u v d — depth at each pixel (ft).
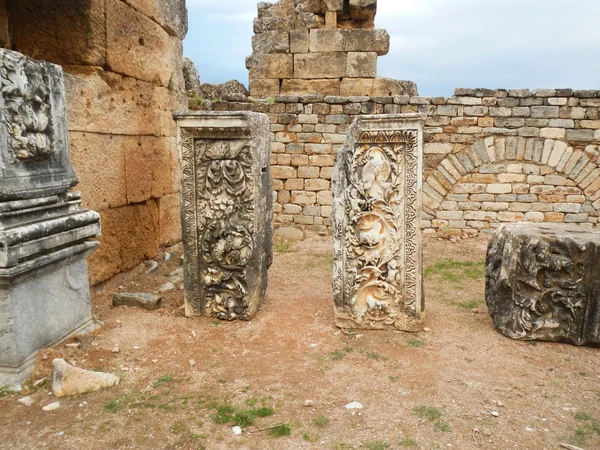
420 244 11.51
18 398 8.57
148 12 17.26
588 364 10.32
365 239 11.62
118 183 15.58
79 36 13.69
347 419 8.18
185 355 10.54
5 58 8.63
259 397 8.86
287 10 28.40
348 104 24.18
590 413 8.41
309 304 14.08
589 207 23.76
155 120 18.19
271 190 14.66
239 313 12.60
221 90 28.37
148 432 7.70
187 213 12.49
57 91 10.34
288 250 21.97
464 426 7.97
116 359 10.14
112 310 13.12
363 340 11.49
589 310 10.98
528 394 9.05
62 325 10.39
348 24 28.71
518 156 23.89
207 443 7.47
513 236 11.50
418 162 11.10
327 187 24.94
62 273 10.39
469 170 24.32
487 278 12.85
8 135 8.80
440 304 14.29
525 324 11.40
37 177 9.66
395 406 8.60
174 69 20.03
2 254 8.39
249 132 11.80
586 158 23.38
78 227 10.69
